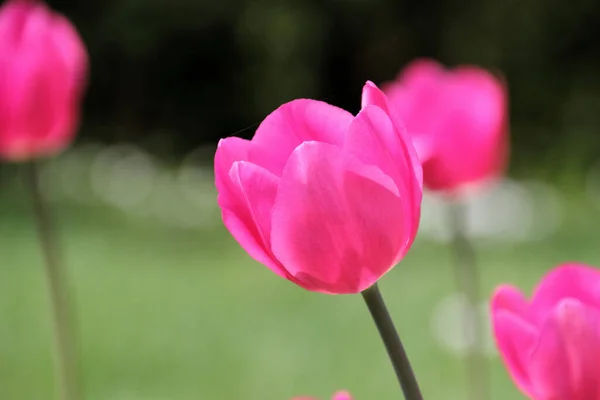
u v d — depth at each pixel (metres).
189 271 8.05
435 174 2.24
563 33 14.70
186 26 15.60
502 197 9.34
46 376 5.32
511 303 0.91
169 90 15.73
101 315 6.68
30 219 9.70
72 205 10.48
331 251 0.79
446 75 2.28
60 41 2.27
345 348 5.75
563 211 9.90
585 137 13.59
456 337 5.42
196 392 5.12
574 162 12.78
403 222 0.80
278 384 5.18
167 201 10.81
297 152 0.79
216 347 5.91
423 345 5.54
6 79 2.22
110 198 10.81
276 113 0.86
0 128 2.22
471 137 2.21
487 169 2.25
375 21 15.70
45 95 2.23
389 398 4.80
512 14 14.91
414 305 6.53
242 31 15.70
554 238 8.77
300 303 6.97
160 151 14.89
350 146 0.79
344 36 15.83
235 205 0.83
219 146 0.84
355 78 15.78
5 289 7.30
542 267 7.59
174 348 5.93
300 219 0.79
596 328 0.82
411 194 0.81
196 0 15.57
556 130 14.30
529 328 0.85
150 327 6.33
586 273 0.95
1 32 2.22
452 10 15.39
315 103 0.86
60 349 2.22
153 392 5.13
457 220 2.35
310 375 5.28
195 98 15.78
